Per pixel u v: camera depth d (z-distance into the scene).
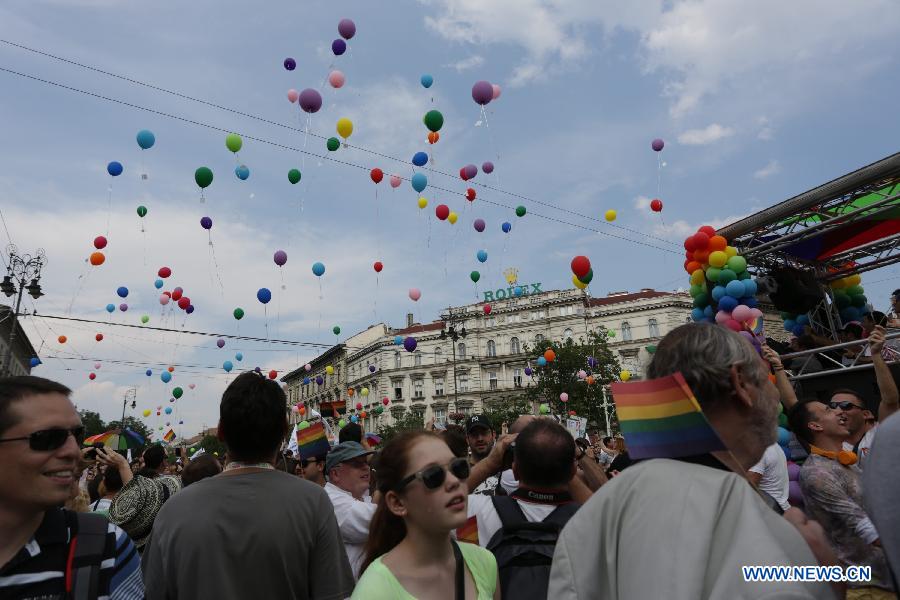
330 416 10.41
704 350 1.32
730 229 7.81
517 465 2.59
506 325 50.69
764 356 4.48
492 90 8.14
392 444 2.04
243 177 8.55
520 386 48.28
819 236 7.89
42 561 1.60
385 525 2.14
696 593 0.99
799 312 8.39
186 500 2.28
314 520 2.34
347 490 3.59
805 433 3.14
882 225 7.55
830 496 2.66
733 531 1.05
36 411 1.62
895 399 3.71
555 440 2.51
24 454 1.57
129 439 5.37
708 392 1.29
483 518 2.62
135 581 1.83
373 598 1.71
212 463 4.38
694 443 1.22
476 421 4.65
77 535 1.71
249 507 2.23
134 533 3.88
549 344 34.72
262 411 2.42
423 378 52.09
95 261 10.09
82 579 1.63
